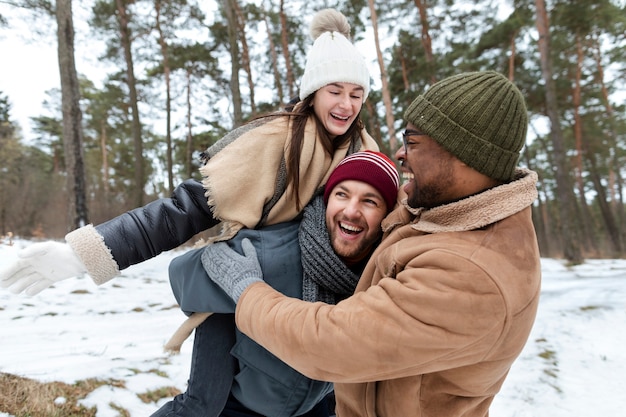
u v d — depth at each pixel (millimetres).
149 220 1485
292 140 1578
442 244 1040
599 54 18984
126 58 16922
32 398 2842
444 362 1012
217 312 1507
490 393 1190
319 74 1624
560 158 12594
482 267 966
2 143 20656
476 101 1050
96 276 1416
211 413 1609
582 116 19625
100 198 18703
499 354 1046
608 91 19938
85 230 1427
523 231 1070
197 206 1543
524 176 1160
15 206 17391
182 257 1670
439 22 16438
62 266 1403
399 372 1029
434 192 1127
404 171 1237
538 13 12617
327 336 1027
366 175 1432
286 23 16812
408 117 1160
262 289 1246
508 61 17078
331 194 1496
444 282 972
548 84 12586
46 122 27781
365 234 1459
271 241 1532
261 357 1535
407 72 17688
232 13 13172
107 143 29203
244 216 1541
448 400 1148
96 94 24000
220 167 1536
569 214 12570
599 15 13742
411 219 1287
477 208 1065
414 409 1141
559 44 14859
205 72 20141
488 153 1051
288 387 1562
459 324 958
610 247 21391
